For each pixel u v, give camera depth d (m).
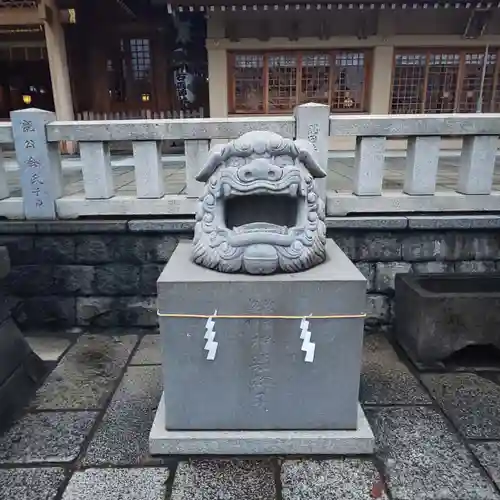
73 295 3.81
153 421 2.56
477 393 2.86
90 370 3.19
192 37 11.13
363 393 2.87
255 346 2.22
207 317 2.18
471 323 3.11
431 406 2.72
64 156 9.61
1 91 11.87
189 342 2.22
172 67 11.41
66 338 3.73
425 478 2.15
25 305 3.82
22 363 2.91
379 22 10.12
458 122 3.45
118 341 3.66
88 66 11.14
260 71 10.75
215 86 10.70
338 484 2.12
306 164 2.30
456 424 2.55
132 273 3.76
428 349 3.15
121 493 2.07
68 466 2.25
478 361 3.26
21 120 3.49
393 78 10.72
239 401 2.30
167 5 9.08
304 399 2.29
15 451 2.35
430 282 3.47
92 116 10.80
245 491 2.07
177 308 2.18
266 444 2.29
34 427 2.54
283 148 2.18
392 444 2.38
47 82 11.86
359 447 2.29
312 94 10.89
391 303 3.80
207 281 2.14
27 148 3.55
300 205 2.29
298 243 2.24
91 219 3.70
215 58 10.50
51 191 3.64
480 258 3.74
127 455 2.32
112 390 2.93
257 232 2.21
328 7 9.11
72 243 3.70
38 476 2.18
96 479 2.16
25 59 11.66
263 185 2.14
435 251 3.71
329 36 10.29
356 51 10.55
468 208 3.64
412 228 3.61
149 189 3.64
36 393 2.89
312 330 2.20
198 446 2.30
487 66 10.65
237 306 2.17
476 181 3.60
